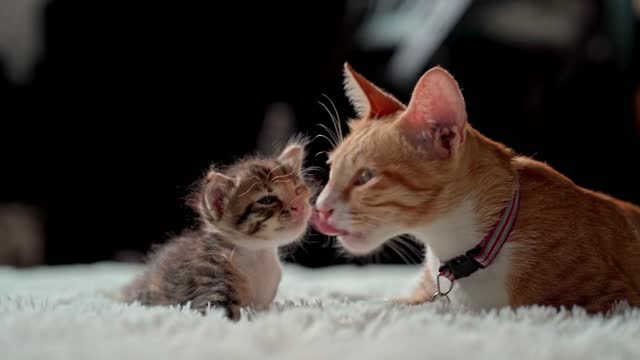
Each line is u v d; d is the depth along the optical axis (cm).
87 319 70
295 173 92
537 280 78
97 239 202
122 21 199
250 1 198
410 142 79
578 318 71
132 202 204
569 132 188
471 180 79
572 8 183
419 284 87
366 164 79
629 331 68
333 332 68
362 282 112
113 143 204
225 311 80
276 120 198
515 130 190
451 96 78
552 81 189
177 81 205
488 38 188
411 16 203
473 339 65
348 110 131
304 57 203
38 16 201
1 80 200
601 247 79
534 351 64
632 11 183
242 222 86
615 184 183
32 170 201
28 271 141
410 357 62
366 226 79
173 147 206
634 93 184
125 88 204
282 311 76
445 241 80
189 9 199
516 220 79
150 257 101
